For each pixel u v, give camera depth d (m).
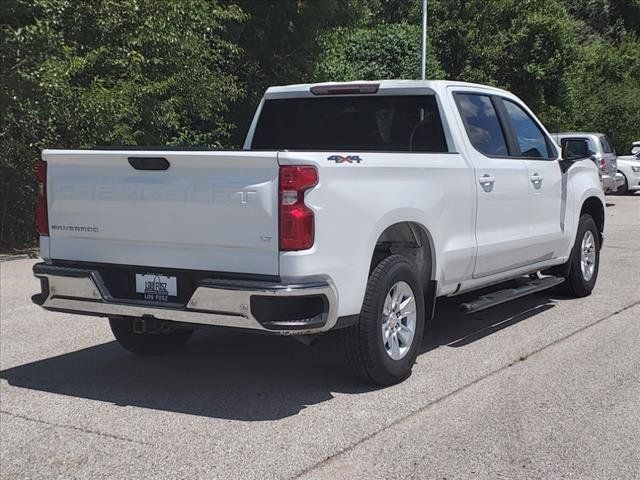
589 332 6.92
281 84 20.44
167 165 4.93
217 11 15.99
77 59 12.70
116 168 5.15
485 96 6.89
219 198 4.77
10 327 7.54
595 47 41.12
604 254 11.63
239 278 4.76
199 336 7.12
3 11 11.65
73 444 4.58
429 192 5.70
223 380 5.75
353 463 4.20
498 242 6.61
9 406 5.26
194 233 4.88
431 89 6.32
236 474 4.11
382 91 6.51
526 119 7.49
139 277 5.16
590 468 4.11
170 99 14.78
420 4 30.94
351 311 4.99
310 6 19.80
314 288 4.65
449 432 4.61
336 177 4.82
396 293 5.45
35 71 11.73
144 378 5.85
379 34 27.70
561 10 31.25
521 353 6.27
